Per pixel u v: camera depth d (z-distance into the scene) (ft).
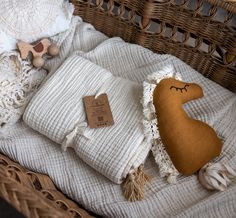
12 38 2.82
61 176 2.47
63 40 3.05
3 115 2.62
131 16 3.08
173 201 2.32
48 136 2.54
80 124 2.44
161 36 3.04
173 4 2.80
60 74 2.64
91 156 2.36
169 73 2.50
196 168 2.33
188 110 2.70
